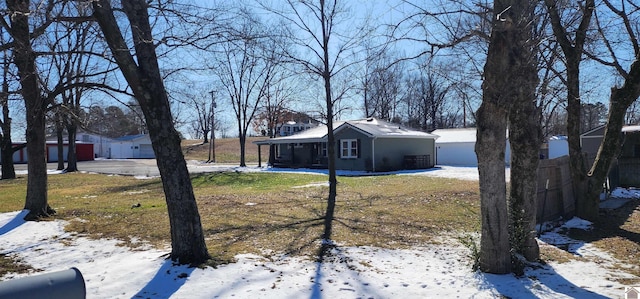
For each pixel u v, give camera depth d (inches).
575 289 191.2
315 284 195.0
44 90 370.9
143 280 198.7
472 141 1322.6
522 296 182.2
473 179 739.4
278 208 437.1
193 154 2342.5
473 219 360.8
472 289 190.9
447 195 511.5
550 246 286.5
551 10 249.8
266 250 259.9
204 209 435.8
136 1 215.0
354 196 529.0
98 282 197.9
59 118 499.5
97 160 2090.3
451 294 184.5
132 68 212.5
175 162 224.1
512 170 242.4
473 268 219.3
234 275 205.0
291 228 330.0
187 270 210.2
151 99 217.9
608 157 372.5
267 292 184.1
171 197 223.9
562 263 238.7
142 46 216.4
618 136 369.4
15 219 362.9
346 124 1083.3
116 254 253.1
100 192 653.9
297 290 186.7
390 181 732.0
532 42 207.2
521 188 237.9
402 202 466.3
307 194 564.1
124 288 189.2
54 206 475.2
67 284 115.3
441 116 2118.6
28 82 371.6
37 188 387.9
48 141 2043.6
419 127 1993.1
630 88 354.3
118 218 378.3
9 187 749.9
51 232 321.1
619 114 363.9
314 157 1230.3
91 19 262.5
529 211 238.2
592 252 271.4
